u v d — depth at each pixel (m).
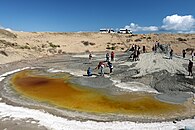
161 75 30.66
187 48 75.62
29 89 28.02
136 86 28.59
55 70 39.72
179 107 22.22
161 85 28.11
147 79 30.17
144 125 18.42
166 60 37.66
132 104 22.97
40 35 95.75
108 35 106.50
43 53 63.56
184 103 23.27
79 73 36.41
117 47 83.50
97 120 19.25
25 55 55.38
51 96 25.33
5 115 19.88
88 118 19.61
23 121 18.78
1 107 21.70
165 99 24.34
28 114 20.22
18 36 85.19
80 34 106.06
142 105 22.70
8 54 50.75
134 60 39.28
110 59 48.25
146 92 26.55
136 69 33.72
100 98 24.66
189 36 98.25
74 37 98.88
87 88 28.19
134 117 19.94
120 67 36.41
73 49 76.81
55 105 22.56
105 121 19.08
